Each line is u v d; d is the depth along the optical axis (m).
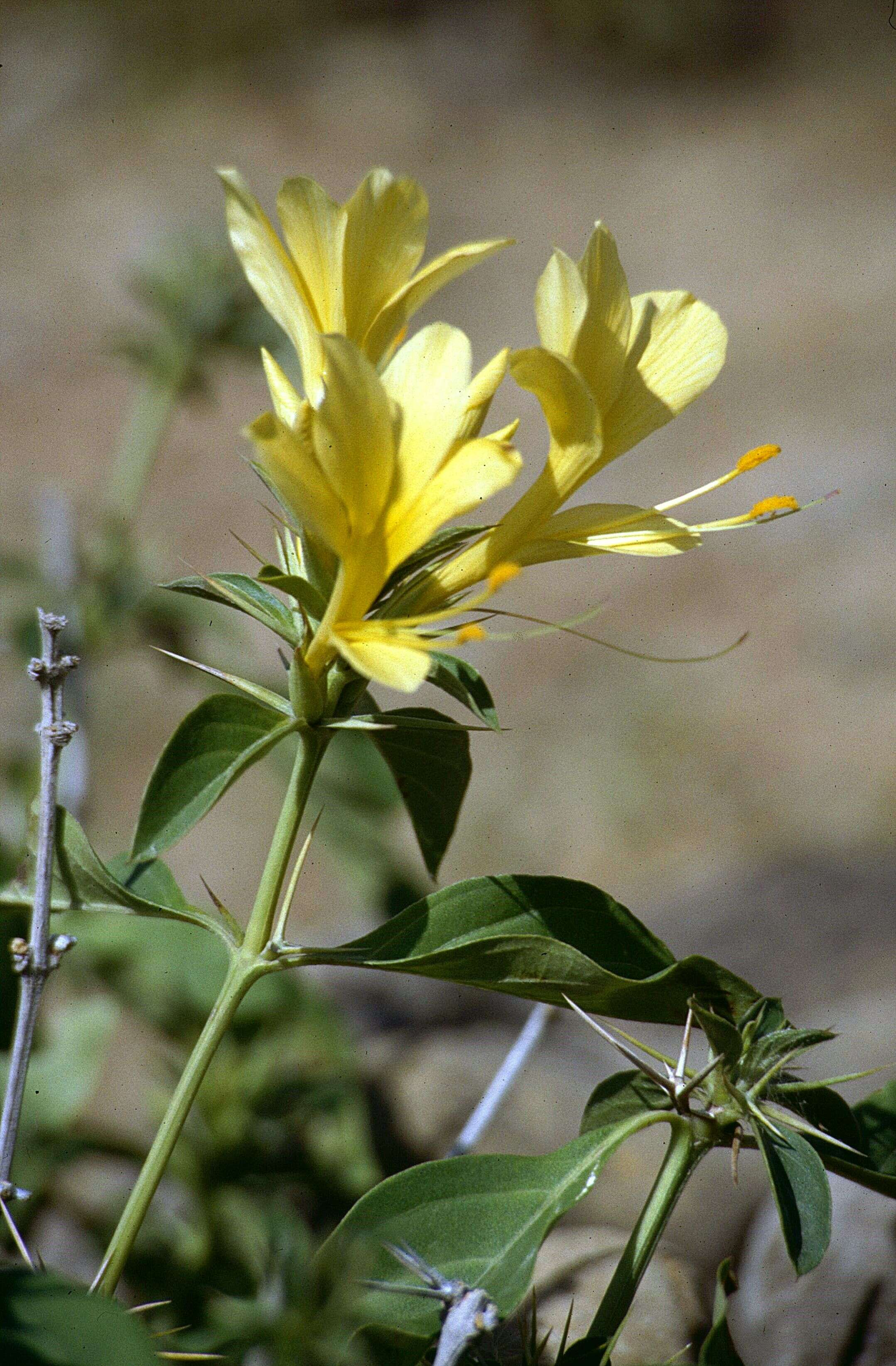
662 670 1.47
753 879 1.03
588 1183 0.43
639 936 0.45
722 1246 0.57
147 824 0.44
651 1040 0.78
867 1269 0.51
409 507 0.42
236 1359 0.45
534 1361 0.43
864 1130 0.45
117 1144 0.57
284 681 0.79
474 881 0.45
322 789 0.76
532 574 1.68
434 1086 0.67
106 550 0.76
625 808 1.29
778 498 0.45
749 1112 0.43
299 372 0.76
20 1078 0.43
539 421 1.83
